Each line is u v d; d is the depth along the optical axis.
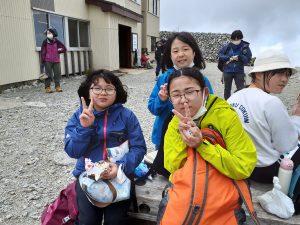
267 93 2.41
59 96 8.27
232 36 6.88
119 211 2.16
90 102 2.26
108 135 2.25
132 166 2.20
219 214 1.68
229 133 1.82
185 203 1.68
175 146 1.88
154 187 2.47
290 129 2.26
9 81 8.82
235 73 6.91
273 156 2.34
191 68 1.84
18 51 9.12
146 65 19.03
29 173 3.73
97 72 2.26
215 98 1.92
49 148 4.50
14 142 4.69
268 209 2.11
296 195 2.16
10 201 3.13
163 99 2.39
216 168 1.72
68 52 12.16
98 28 13.63
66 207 2.33
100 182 2.05
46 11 10.34
